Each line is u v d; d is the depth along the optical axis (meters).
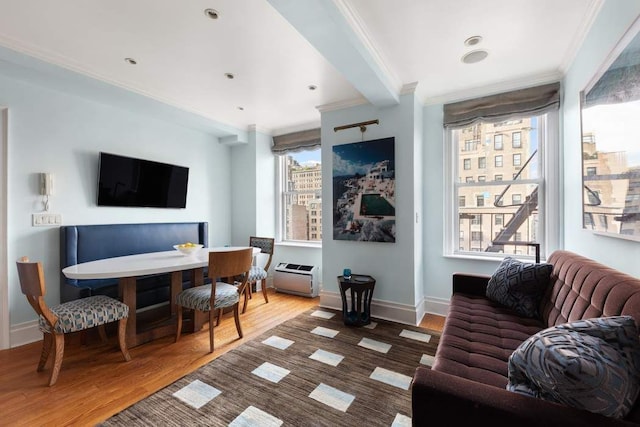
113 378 1.94
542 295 1.93
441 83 2.78
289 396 1.73
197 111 3.54
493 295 2.13
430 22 1.88
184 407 1.64
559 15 1.80
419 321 2.91
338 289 3.29
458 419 0.88
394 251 2.94
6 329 2.39
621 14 1.46
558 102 2.51
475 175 3.02
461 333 1.67
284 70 2.55
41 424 1.52
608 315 1.12
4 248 2.40
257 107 3.46
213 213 4.25
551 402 0.84
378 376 1.93
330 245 3.33
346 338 2.52
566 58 2.29
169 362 2.14
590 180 1.81
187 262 2.42
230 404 1.66
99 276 1.97
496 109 2.77
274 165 4.57
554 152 2.58
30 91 2.54
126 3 1.70
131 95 2.86
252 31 1.99
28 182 2.54
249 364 2.10
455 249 3.12
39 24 1.90
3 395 1.76
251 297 3.76
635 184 1.30
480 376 1.25
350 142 3.19
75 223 2.84
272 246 3.81
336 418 1.55
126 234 3.12
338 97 3.13
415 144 2.86
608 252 1.66
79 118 2.87
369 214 3.04
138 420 1.54
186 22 1.89
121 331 2.16
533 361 0.90
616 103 1.45
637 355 0.84
